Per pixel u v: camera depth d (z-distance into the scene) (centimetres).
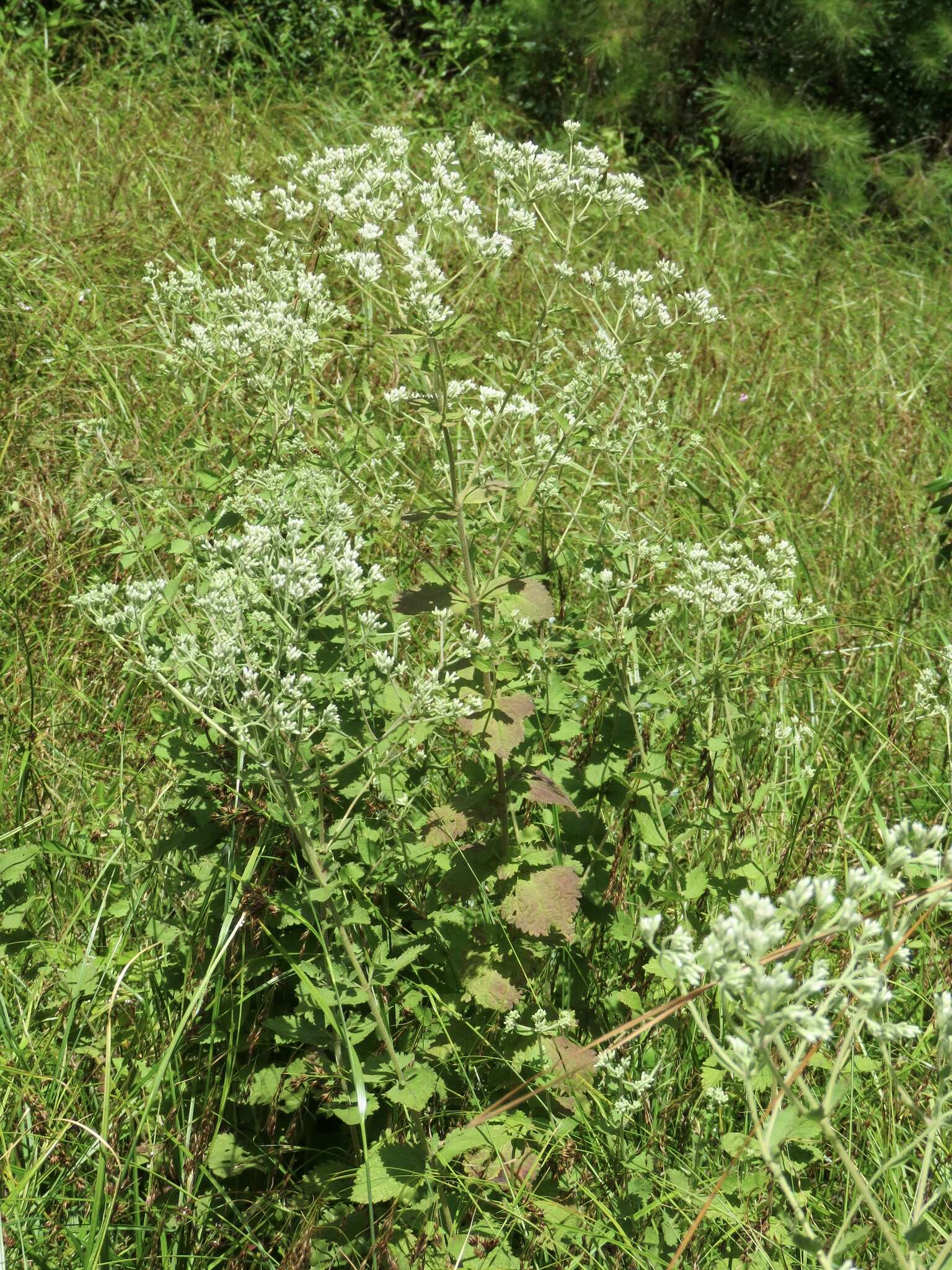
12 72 768
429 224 253
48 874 262
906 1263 150
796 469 507
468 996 231
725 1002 156
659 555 289
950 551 406
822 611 297
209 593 219
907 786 332
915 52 1003
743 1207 214
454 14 1068
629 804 271
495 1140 216
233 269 536
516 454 284
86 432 318
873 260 809
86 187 610
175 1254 206
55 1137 212
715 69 1005
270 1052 244
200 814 250
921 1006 257
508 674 228
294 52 945
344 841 239
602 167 269
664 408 326
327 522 260
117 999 237
